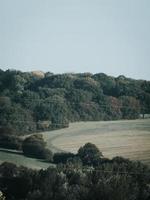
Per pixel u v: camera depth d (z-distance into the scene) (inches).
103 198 5383.9
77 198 5457.7
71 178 5836.6
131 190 5561.0
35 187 5856.3
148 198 5615.2
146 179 6008.9
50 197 5580.7
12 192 5984.3
